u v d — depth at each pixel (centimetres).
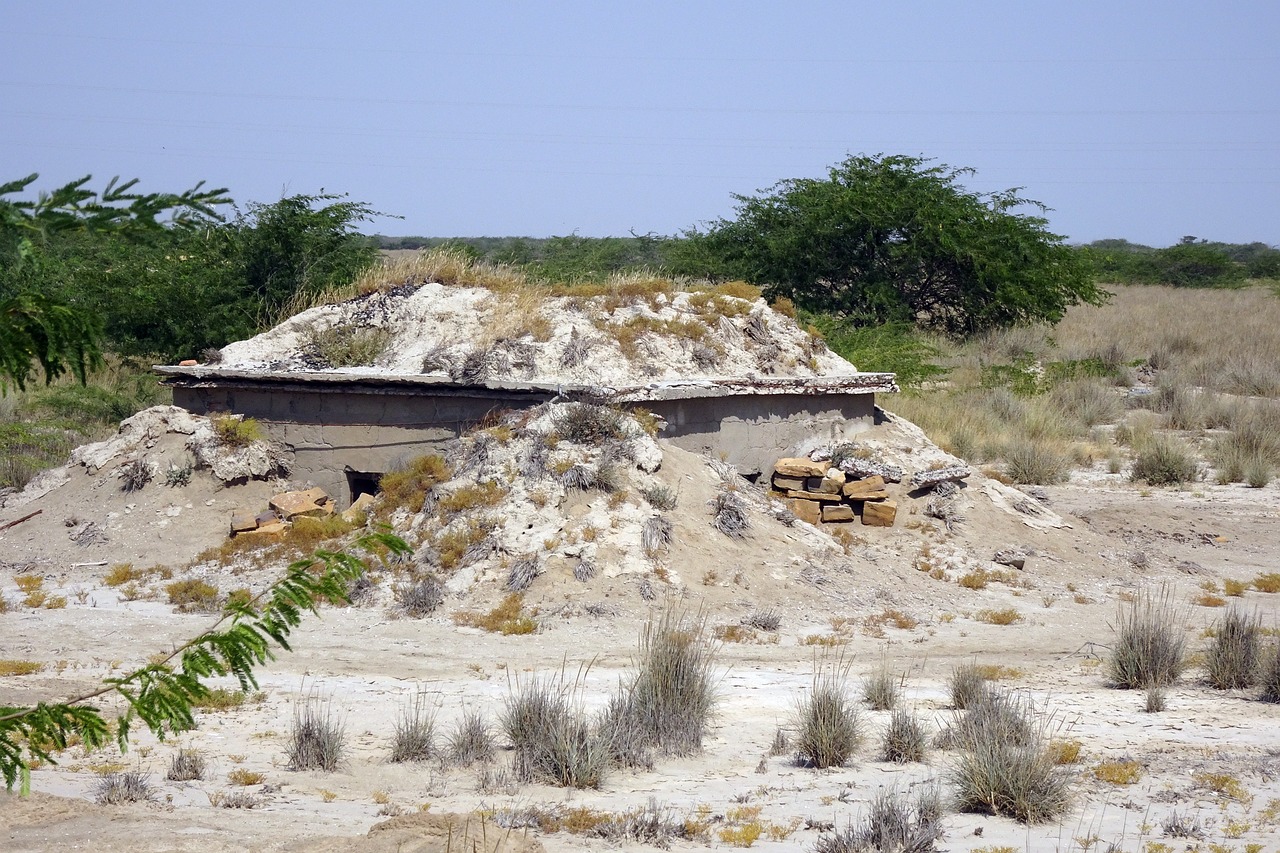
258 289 3762
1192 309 7638
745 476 2352
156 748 1216
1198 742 1256
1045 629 1855
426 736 1209
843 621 1823
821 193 5672
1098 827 986
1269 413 3725
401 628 1727
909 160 5728
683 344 2398
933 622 1862
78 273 3309
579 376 2253
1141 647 1563
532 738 1183
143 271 3541
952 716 1354
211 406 2430
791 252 5484
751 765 1198
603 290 2502
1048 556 2247
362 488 2334
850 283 5556
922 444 2534
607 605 1783
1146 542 2450
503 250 5356
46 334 454
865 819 991
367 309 2525
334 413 2309
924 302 5738
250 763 1170
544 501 1955
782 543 2038
